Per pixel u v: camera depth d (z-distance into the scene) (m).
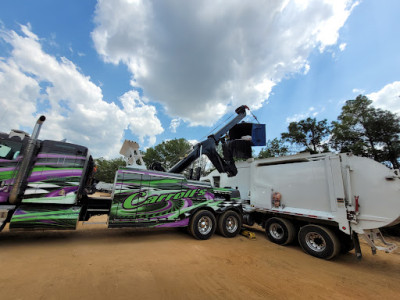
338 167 5.52
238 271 4.07
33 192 4.72
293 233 6.51
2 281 2.90
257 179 8.12
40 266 3.56
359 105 16.59
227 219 7.27
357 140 15.96
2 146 4.63
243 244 6.34
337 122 17.86
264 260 4.92
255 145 8.93
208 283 3.40
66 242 5.26
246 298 3.00
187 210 6.42
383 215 4.61
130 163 8.41
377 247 4.80
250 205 8.20
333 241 5.28
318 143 20.86
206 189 7.00
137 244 5.48
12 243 4.83
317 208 5.89
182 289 3.11
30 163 4.82
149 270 3.74
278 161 7.46
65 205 5.06
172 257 4.57
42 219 4.72
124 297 2.73
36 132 4.86
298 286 3.60
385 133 14.79
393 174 4.57
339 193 5.38
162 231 7.38
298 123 21.86
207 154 8.37
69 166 5.20
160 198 6.05
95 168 7.09
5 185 4.53
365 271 4.76
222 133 8.66
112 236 6.24
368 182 4.95
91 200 6.03
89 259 4.10
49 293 2.69
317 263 5.07
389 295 3.54
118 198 5.48
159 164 8.47
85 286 2.96
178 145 35.25
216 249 5.52
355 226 5.04
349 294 3.45
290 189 6.78
